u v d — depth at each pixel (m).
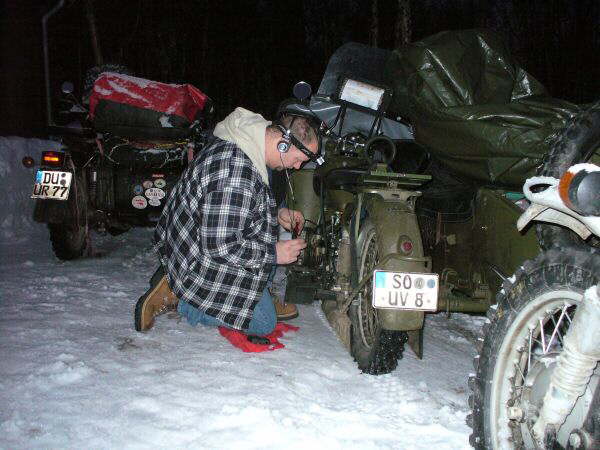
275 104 20.62
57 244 5.07
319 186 3.61
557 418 1.62
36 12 11.02
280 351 3.08
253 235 2.91
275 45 21.03
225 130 3.00
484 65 3.34
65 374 2.58
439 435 2.30
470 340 3.75
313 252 3.60
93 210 5.27
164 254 3.17
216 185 2.85
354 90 3.64
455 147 3.19
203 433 2.19
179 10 17.97
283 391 2.56
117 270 4.82
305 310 4.02
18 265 4.86
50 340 3.03
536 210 1.81
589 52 14.82
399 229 2.63
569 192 1.48
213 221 2.82
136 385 2.54
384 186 2.84
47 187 4.88
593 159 2.59
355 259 2.98
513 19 15.66
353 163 3.25
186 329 3.35
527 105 3.03
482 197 3.11
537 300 1.80
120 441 2.11
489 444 1.91
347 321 3.18
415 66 3.30
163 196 5.34
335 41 19.97
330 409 2.46
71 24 12.60
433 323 4.06
